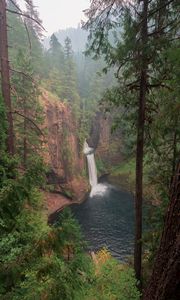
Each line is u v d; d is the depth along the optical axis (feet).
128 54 30.19
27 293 12.46
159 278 9.68
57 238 12.09
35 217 35.24
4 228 13.20
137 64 30.12
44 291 12.12
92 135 193.06
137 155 34.91
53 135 129.90
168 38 26.71
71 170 139.23
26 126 75.20
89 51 31.09
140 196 35.63
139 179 35.19
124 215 118.62
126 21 29.58
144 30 29.07
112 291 28.89
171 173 37.01
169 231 9.64
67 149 136.98
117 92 33.58
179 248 8.84
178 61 18.98
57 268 12.43
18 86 73.26
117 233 101.50
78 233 14.39
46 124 124.98
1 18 28.84
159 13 27.48
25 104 75.00
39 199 46.47
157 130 28.66
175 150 35.35
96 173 174.40
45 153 121.70
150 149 37.60
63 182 133.18
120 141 181.88
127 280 30.99
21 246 17.04
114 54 30.86
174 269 8.95
